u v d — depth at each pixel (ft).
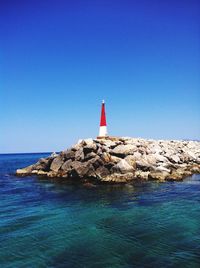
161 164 117.91
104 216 63.82
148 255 43.83
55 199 82.38
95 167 106.52
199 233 52.21
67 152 120.06
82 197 83.71
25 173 134.10
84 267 40.60
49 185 105.50
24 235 52.44
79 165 109.09
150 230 54.29
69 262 42.16
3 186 107.55
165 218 61.36
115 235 52.03
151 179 105.29
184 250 45.21
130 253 44.70
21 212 68.33
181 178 106.42
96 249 46.32
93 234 52.70
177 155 143.54
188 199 78.18
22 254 44.80
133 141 133.39
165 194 84.84
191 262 41.22
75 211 68.49
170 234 52.03
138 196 82.84
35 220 61.46
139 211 67.26
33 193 92.53
